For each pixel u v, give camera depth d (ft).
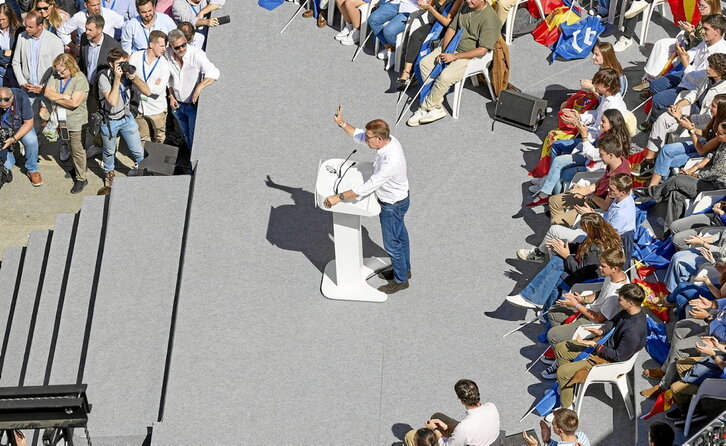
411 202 42.70
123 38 50.08
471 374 36.04
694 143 39.42
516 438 33.14
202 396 35.50
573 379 33.17
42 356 40.37
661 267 38.14
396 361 36.60
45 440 29.89
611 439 33.78
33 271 45.32
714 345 31.65
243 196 43.27
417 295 38.96
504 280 39.52
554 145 42.42
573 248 37.42
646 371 34.47
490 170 44.27
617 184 36.22
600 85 40.32
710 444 30.09
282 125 46.65
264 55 50.62
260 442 34.12
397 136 45.93
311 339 37.42
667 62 45.37
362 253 40.29
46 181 52.42
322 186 36.11
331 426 34.53
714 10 43.65
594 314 34.19
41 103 50.62
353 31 50.93
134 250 41.55
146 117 49.34
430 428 32.96
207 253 40.70
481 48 44.65
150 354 37.78
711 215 37.73
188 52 47.37
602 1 50.39
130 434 35.42
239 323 37.99
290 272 40.04
